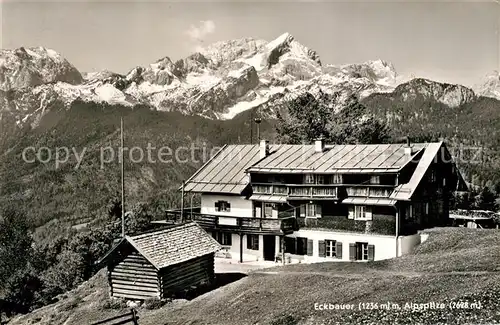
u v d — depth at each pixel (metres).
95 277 50.41
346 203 47.78
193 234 44.44
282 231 49.22
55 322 39.84
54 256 76.50
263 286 38.59
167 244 41.56
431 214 51.06
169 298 39.56
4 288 61.88
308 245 49.78
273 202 51.84
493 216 60.19
